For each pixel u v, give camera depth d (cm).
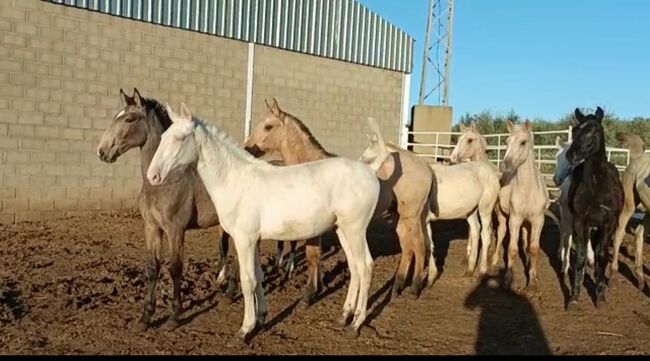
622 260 965
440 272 845
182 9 1305
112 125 568
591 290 754
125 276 724
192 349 504
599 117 665
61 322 559
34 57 1095
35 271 739
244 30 1420
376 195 548
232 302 644
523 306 673
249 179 510
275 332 558
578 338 562
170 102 1307
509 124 757
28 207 1105
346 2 1622
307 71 1562
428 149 1973
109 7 1189
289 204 507
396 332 570
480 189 785
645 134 2783
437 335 564
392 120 1781
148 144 576
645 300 711
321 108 1606
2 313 568
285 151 695
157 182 486
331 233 1102
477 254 906
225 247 706
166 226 555
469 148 929
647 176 803
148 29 1257
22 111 1085
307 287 652
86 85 1171
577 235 672
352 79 1666
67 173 1155
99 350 494
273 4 1470
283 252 903
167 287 680
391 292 720
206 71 1362
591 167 659
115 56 1210
